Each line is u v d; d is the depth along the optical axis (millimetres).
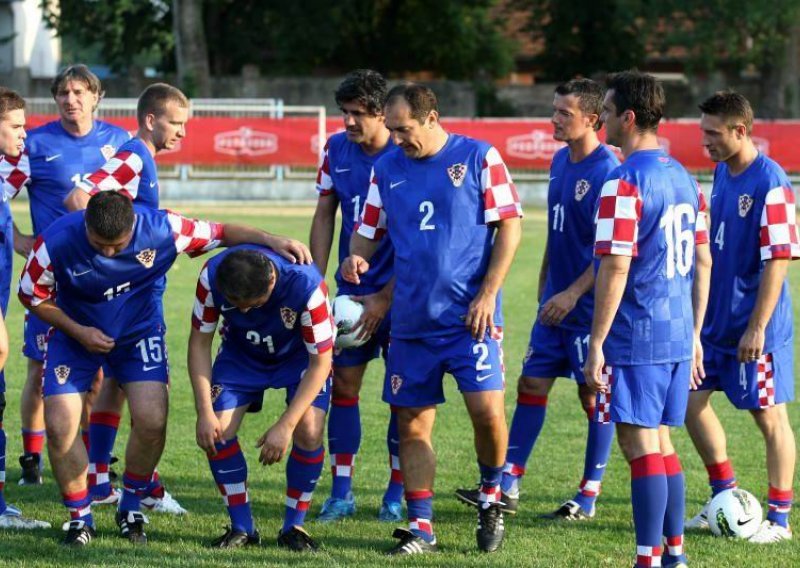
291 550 17500
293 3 123688
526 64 148375
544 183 87875
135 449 17781
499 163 17844
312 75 133250
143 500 19578
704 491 21594
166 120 19562
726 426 26594
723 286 18828
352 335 19234
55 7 129500
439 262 17703
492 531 17750
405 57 135125
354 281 18781
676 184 16141
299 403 17078
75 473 17594
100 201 16234
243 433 25578
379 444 24750
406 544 17516
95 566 16438
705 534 18859
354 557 17219
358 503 20578
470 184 17719
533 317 41594
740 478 22156
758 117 118500
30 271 16969
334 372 19875
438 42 132000
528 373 20234
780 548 18031
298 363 17922
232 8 129000
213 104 91250
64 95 21906
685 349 16375
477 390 17703
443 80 133000
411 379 17953
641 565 16125
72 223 16938
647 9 113375
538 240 68188
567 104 19406
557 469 22906
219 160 86750
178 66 115500
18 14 144750
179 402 28297
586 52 129125
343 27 128000
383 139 20188
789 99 117625
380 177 18469
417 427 18016
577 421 27109
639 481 16094
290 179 88812
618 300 15727
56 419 17344
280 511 19953
